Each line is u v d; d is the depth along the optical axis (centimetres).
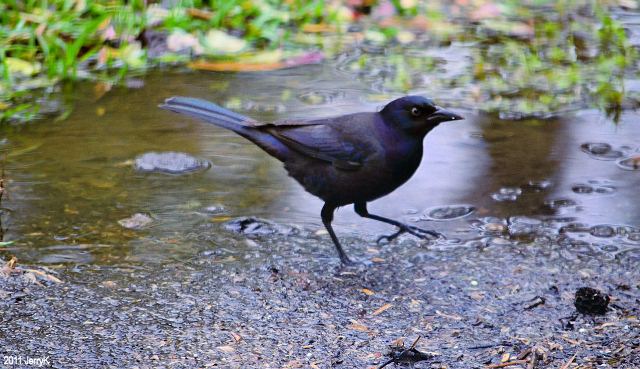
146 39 1520
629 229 977
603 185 1080
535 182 1090
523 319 812
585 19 1717
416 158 912
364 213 957
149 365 732
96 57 1488
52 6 1550
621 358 745
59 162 1131
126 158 1147
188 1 1591
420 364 738
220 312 820
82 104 1320
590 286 867
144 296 845
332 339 778
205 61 1491
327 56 1533
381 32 1627
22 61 1412
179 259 919
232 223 995
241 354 751
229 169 1130
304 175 934
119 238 958
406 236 983
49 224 981
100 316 807
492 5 1772
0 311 811
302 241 964
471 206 1037
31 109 1297
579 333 787
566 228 983
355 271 902
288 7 1673
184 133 1232
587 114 1299
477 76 1441
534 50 1555
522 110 1311
